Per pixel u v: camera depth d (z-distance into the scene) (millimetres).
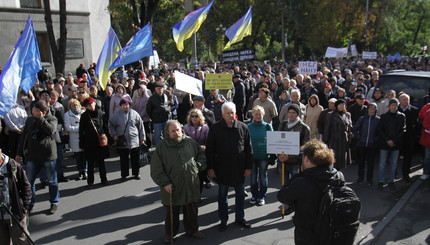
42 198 6645
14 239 3963
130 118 7402
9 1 17625
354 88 11539
